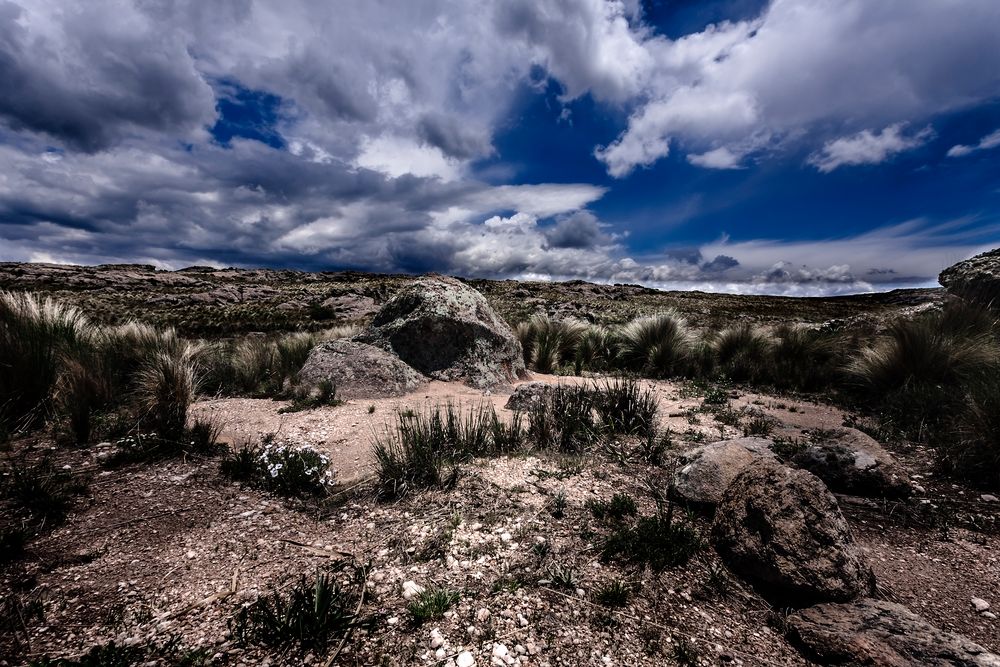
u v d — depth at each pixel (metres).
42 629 1.98
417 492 3.25
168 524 2.87
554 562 2.43
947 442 4.43
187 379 4.66
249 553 2.57
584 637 1.93
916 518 3.31
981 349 6.18
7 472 3.34
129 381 5.94
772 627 2.17
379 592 2.18
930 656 1.83
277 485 3.36
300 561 2.47
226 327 22.86
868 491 3.63
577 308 34.47
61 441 3.98
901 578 2.65
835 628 2.03
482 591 2.18
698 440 4.68
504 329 8.23
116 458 3.69
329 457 4.05
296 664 1.75
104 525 2.83
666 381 8.49
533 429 4.40
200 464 3.73
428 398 6.38
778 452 4.42
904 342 6.45
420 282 8.22
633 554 2.54
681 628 2.06
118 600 2.18
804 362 8.27
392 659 1.77
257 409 5.59
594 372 9.40
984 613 2.35
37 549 2.55
